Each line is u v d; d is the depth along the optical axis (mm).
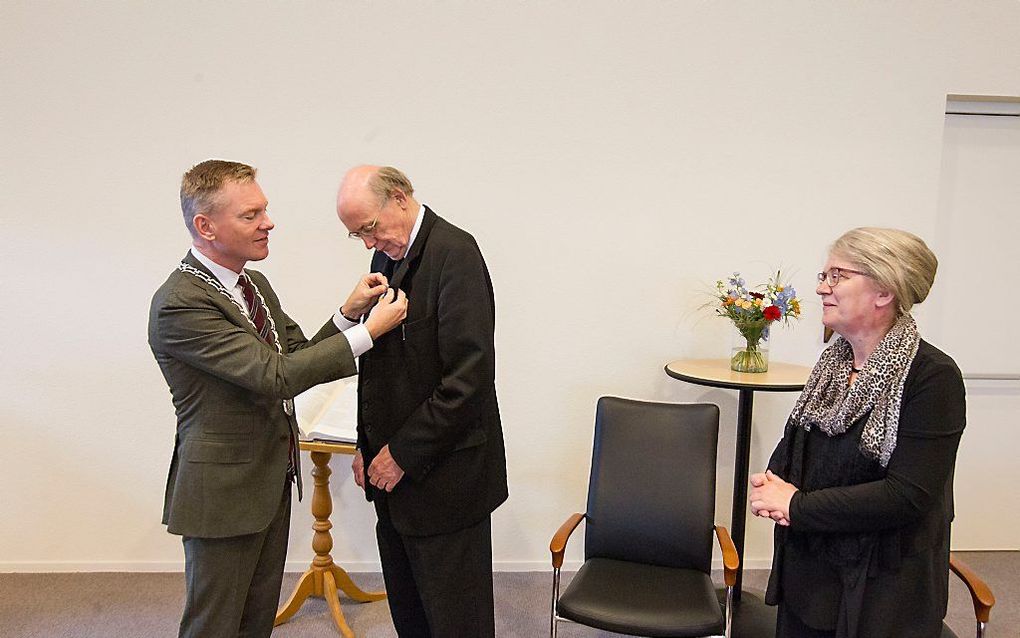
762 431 3045
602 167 2891
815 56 2871
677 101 2875
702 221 2932
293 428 1902
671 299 2957
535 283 2936
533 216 2902
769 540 3088
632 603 2004
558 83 2850
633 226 2922
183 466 1709
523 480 3033
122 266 2844
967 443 3213
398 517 1804
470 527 1840
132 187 2811
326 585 2559
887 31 2863
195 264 1740
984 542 3258
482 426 1856
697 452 2340
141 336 2879
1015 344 3174
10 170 2773
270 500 1772
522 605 2740
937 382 1332
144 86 2770
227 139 2814
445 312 1719
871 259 1373
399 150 2854
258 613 1929
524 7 2809
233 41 2773
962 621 2639
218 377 1676
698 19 2842
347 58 2803
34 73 2740
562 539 2115
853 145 2916
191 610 1761
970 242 3129
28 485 2924
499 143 2865
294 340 2088
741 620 2473
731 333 2963
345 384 2666
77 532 2953
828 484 1464
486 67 2830
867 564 1391
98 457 2926
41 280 2832
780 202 2934
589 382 2992
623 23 2832
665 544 2285
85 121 2770
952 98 2965
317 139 2830
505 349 2961
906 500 1330
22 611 2615
